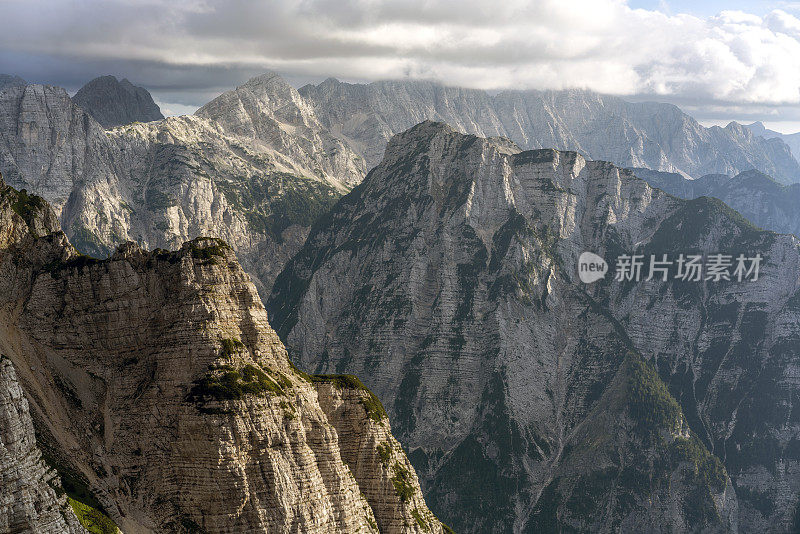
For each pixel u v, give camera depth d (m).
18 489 153.12
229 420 193.75
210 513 190.88
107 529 176.12
